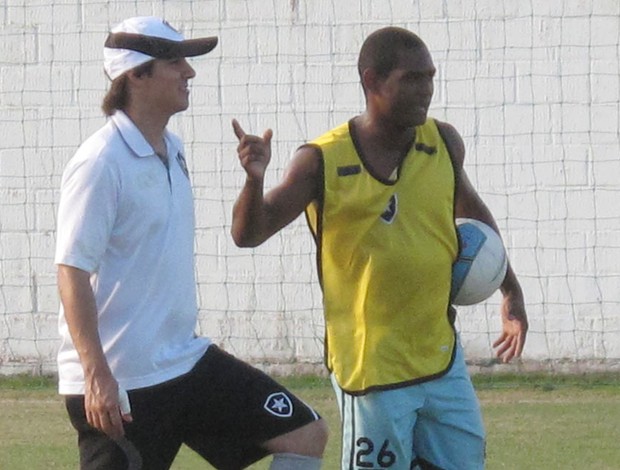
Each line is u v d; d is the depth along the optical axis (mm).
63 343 16062
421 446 17344
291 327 36844
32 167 37219
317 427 16844
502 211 36188
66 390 15984
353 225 16547
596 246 35906
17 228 37312
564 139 35875
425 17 36094
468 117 36156
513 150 36031
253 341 36969
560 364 36062
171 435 16281
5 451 27531
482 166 36188
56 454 27203
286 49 36500
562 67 35781
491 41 35906
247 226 16000
